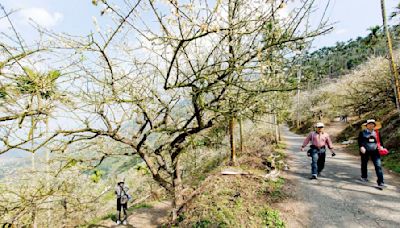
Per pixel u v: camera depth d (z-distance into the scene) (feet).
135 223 31.91
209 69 16.70
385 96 59.67
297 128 140.15
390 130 49.96
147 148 21.56
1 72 9.78
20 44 9.89
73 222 26.53
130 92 16.76
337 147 60.03
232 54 15.33
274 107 24.16
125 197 32.40
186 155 32.50
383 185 25.21
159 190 44.65
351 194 24.50
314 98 139.74
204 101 18.95
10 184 16.39
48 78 10.69
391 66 37.83
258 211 22.94
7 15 9.14
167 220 29.60
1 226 11.91
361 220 19.40
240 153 45.98
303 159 46.21
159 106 20.20
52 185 17.13
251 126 54.19
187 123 19.58
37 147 10.84
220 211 23.77
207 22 11.28
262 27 12.85
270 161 37.22
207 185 30.96
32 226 14.32
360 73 74.79
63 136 14.48
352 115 98.53
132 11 10.90
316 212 21.77
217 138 28.19
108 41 13.25
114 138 17.71
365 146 26.63
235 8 14.02
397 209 20.25
